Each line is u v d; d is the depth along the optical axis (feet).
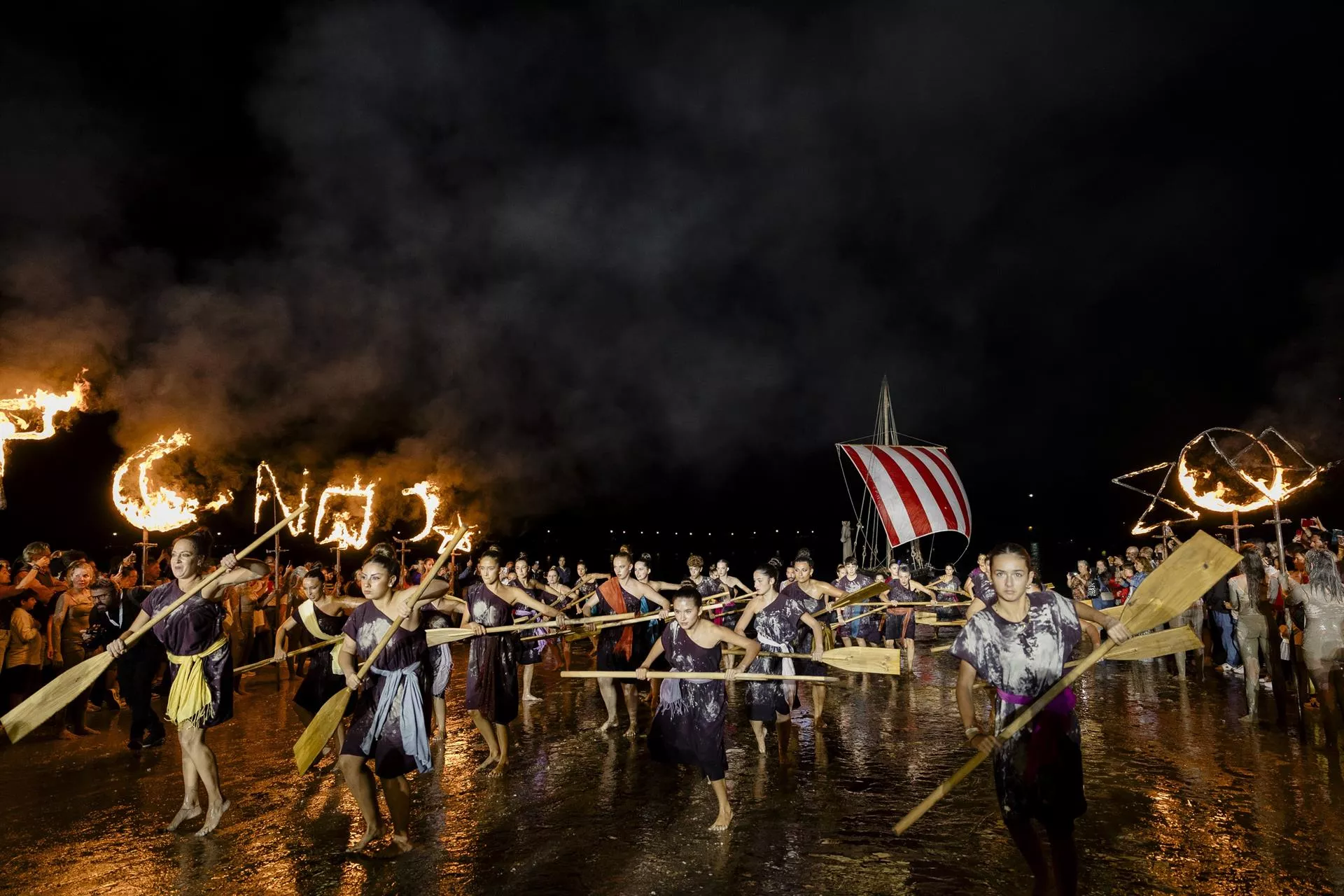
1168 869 15.05
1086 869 15.12
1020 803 12.30
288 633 42.91
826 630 28.14
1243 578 28.02
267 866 15.67
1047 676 12.41
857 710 31.50
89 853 16.40
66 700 17.25
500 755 23.02
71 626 29.37
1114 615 14.19
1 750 25.68
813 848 16.43
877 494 62.39
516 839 17.13
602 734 27.94
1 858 16.16
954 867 15.34
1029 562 12.64
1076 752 12.44
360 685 16.93
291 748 25.50
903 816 18.39
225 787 21.20
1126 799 19.26
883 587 24.91
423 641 17.65
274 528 18.67
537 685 40.42
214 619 18.56
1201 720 28.14
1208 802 18.92
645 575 33.78
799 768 22.86
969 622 12.91
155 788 21.13
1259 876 14.69
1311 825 17.33
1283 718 26.71
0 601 28.45
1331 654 23.47
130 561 34.14
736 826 17.84
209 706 18.08
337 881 14.92
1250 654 27.94
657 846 16.60
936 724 28.76
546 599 42.32
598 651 31.19
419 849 16.55
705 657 18.86
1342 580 24.00
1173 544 43.55
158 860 16.02
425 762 16.81
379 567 17.28
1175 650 13.35
